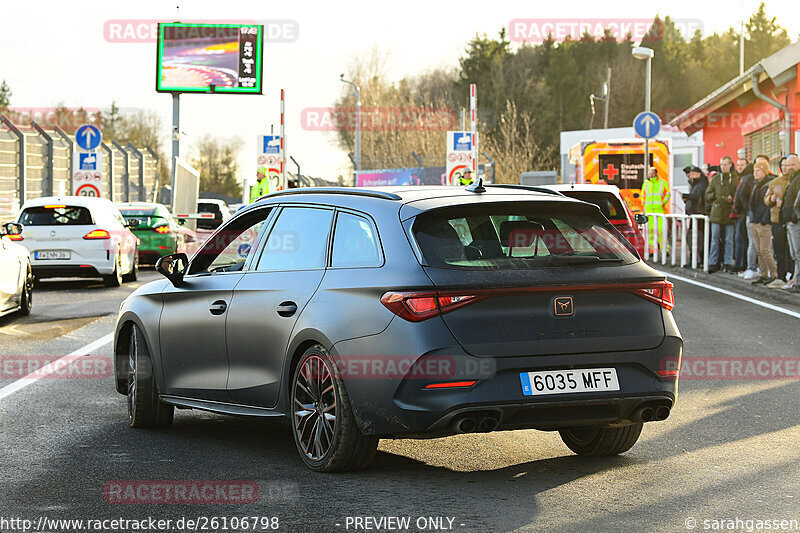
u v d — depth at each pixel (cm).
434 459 983
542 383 861
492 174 7594
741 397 1302
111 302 2619
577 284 873
